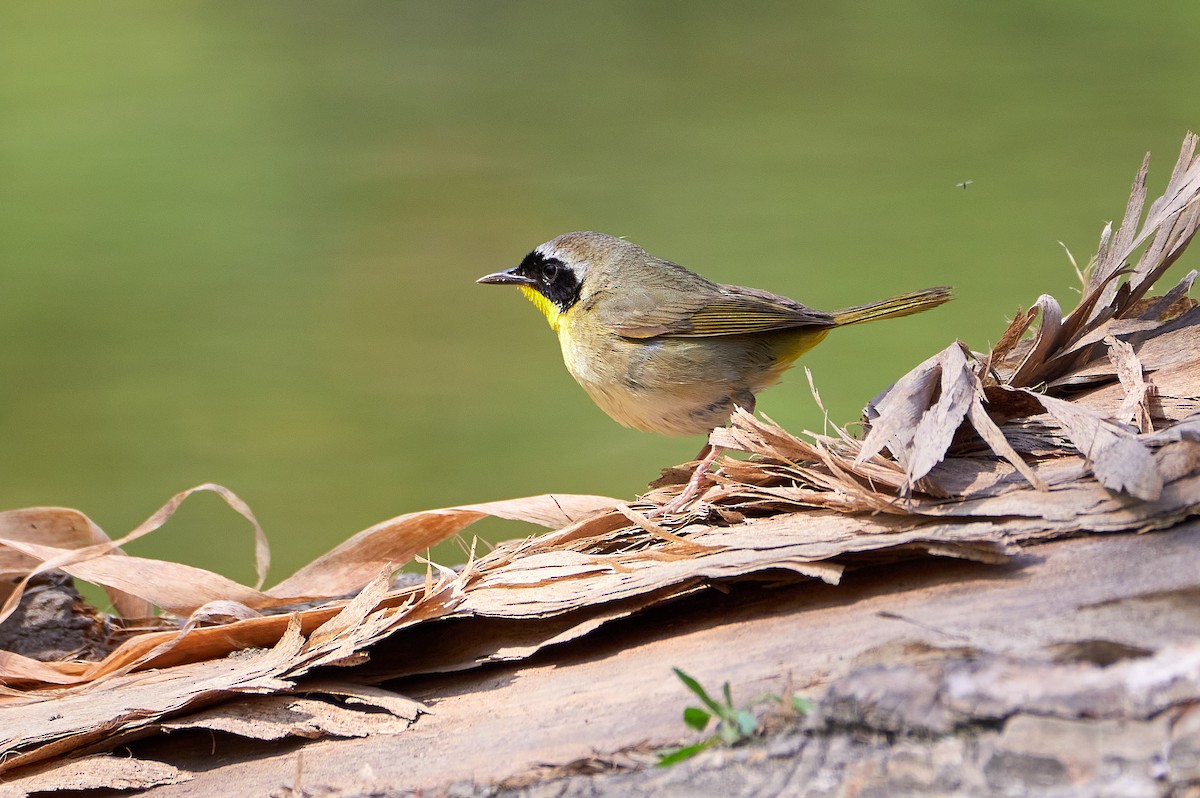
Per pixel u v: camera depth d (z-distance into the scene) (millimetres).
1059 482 4453
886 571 4445
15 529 4531
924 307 4582
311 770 4438
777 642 4438
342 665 4457
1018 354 4520
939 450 4453
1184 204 4500
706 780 3953
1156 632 4086
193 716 4453
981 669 4016
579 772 4258
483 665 4457
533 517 4512
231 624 4484
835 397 4805
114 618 4535
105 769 4449
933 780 3744
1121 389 4492
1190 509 4438
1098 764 3654
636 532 4484
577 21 9164
